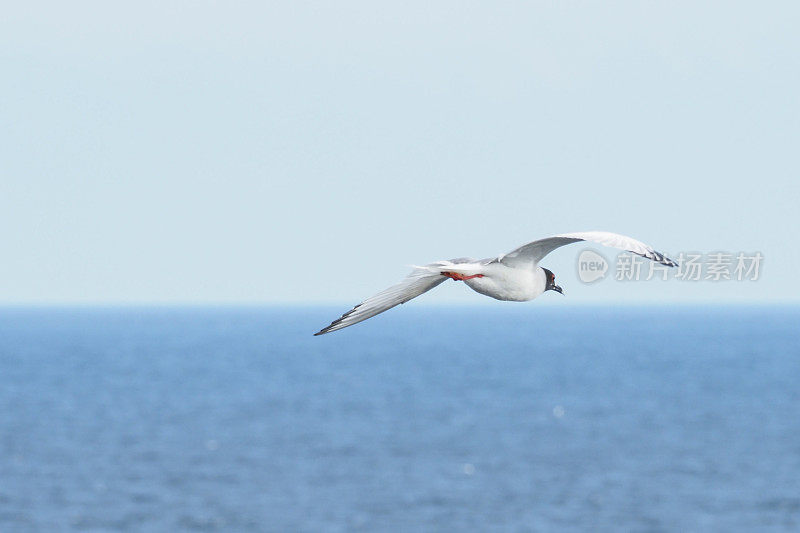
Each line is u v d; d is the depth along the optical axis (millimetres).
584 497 47062
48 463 57781
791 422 76312
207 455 60812
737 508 44469
